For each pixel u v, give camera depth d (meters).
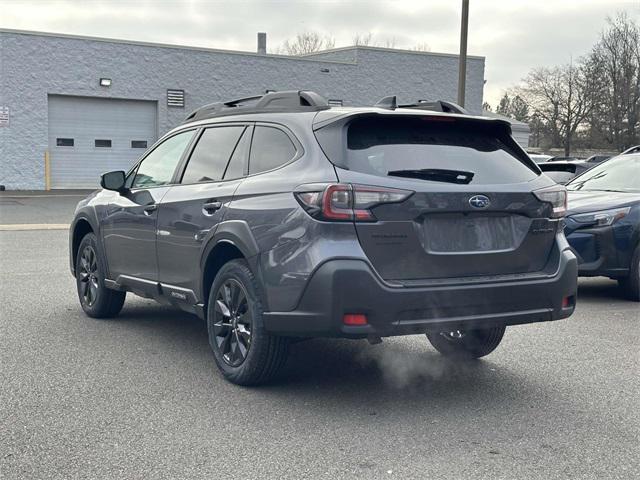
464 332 5.66
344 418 4.40
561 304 4.79
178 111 29.91
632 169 9.30
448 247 4.45
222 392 4.86
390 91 34.25
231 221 4.89
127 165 29.50
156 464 3.69
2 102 27.02
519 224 4.70
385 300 4.20
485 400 4.79
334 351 6.06
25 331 6.54
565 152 58.44
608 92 55.81
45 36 27.33
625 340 6.46
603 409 4.62
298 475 3.58
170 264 5.72
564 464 3.75
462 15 20.75
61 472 3.58
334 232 4.23
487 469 3.68
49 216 18.25
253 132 5.22
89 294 7.18
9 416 4.36
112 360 5.61
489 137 5.00
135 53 28.89
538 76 59.16
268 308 4.55
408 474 3.61
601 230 8.02
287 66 31.80
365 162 4.41
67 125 28.27
